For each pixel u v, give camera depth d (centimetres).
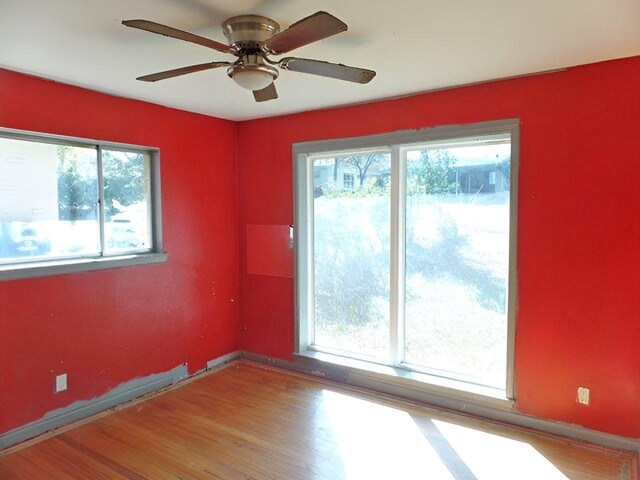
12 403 276
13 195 275
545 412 288
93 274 315
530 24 203
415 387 338
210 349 409
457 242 329
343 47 232
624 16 194
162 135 357
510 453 268
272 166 402
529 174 284
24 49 231
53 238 296
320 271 397
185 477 246
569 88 269
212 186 403
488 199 315
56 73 271
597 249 266
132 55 240
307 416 318
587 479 242
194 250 389
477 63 258
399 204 346
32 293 283
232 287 430
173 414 321
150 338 356
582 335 274
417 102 323
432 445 279
